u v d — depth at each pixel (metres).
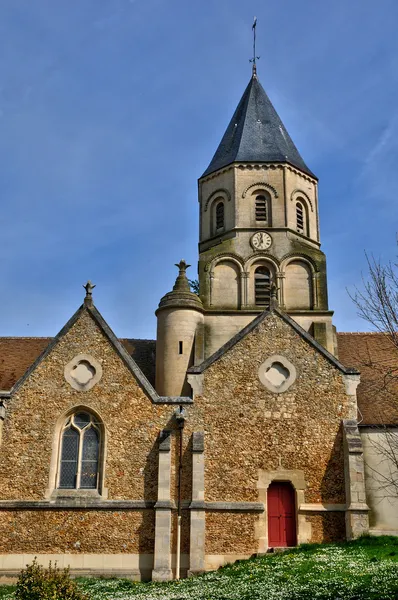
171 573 19.31
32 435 21.00
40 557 19.67
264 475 20.62
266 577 16.47
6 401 21.30
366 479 21.08
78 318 22.39
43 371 21.70
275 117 31.27
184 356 24.66
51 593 14.16
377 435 21.64
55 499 20.30
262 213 28.25
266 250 27.41
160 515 19.83
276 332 22.27
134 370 21.72
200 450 20.45
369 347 26.77
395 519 20.56
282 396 21.48
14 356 26.30
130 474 20.59
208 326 26.12
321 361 21.92
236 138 30.14
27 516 20.11
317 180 30.12
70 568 19.56
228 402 21.33
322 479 20.66
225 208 28.64
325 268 27.19
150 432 21.02
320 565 16.84
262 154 28.98
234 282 27.19
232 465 20.66
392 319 16.44
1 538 19.86
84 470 20.88
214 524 20.00
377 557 17.22
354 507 19.83
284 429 21.12
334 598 13.84
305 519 20.22
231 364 21.80
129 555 19.73
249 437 20.98
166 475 20.28
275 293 23.27
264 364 21.84
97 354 21.92
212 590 16.12
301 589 14.87
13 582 19.38
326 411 21.36
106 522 20.06
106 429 21.05
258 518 20.11
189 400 21.23
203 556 19.41
